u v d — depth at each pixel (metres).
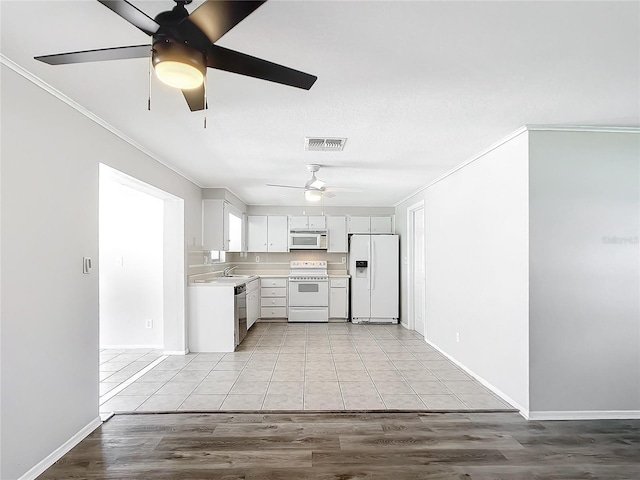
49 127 2.20
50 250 2.21
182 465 2.25
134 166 3.27
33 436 2.07
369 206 7.33
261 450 2.42
